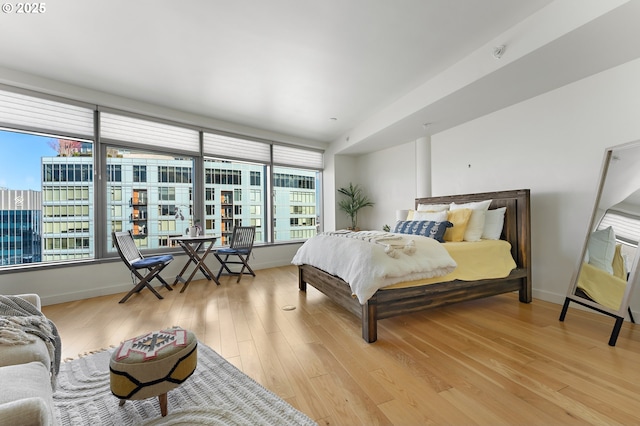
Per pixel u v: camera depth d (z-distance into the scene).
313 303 2.81
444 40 2.29
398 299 2.06
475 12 1.97
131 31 2.12
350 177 5.52
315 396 1.34
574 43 1.91
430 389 1.39
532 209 2.90
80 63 2.56
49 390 0.87
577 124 2.52
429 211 3.29
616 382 1.42
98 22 2.02
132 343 1.29
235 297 3.04
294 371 1.56
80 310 2.65
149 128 3.62
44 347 1.14
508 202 2.91
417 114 3.26
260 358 1.71
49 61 2.52
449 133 3.83
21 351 1.03
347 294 2.24
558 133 2.66
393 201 4.89
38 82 2.77
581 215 2.51
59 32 2.12
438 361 1.65
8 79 2.62
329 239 2.75
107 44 2.29
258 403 1.29
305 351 1.80
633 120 2.18
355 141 4.50
